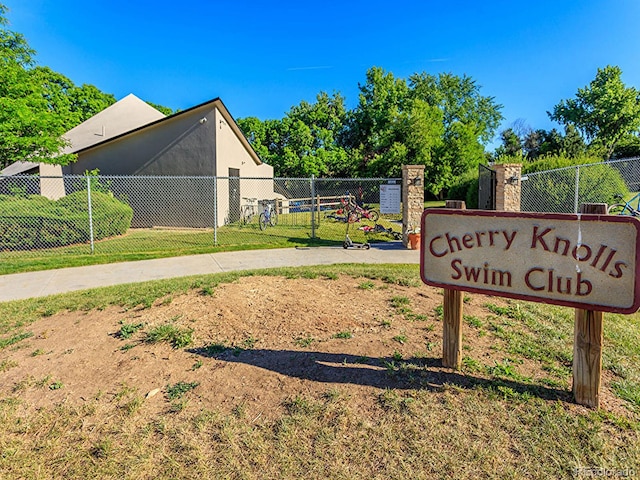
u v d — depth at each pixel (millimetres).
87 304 4543
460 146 24969
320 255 8289
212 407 2484
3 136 11164
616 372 2826
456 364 2803
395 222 15391
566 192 10547
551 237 2289
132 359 3129
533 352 3078
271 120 33344
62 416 2445
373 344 3236
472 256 2584
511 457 1977
